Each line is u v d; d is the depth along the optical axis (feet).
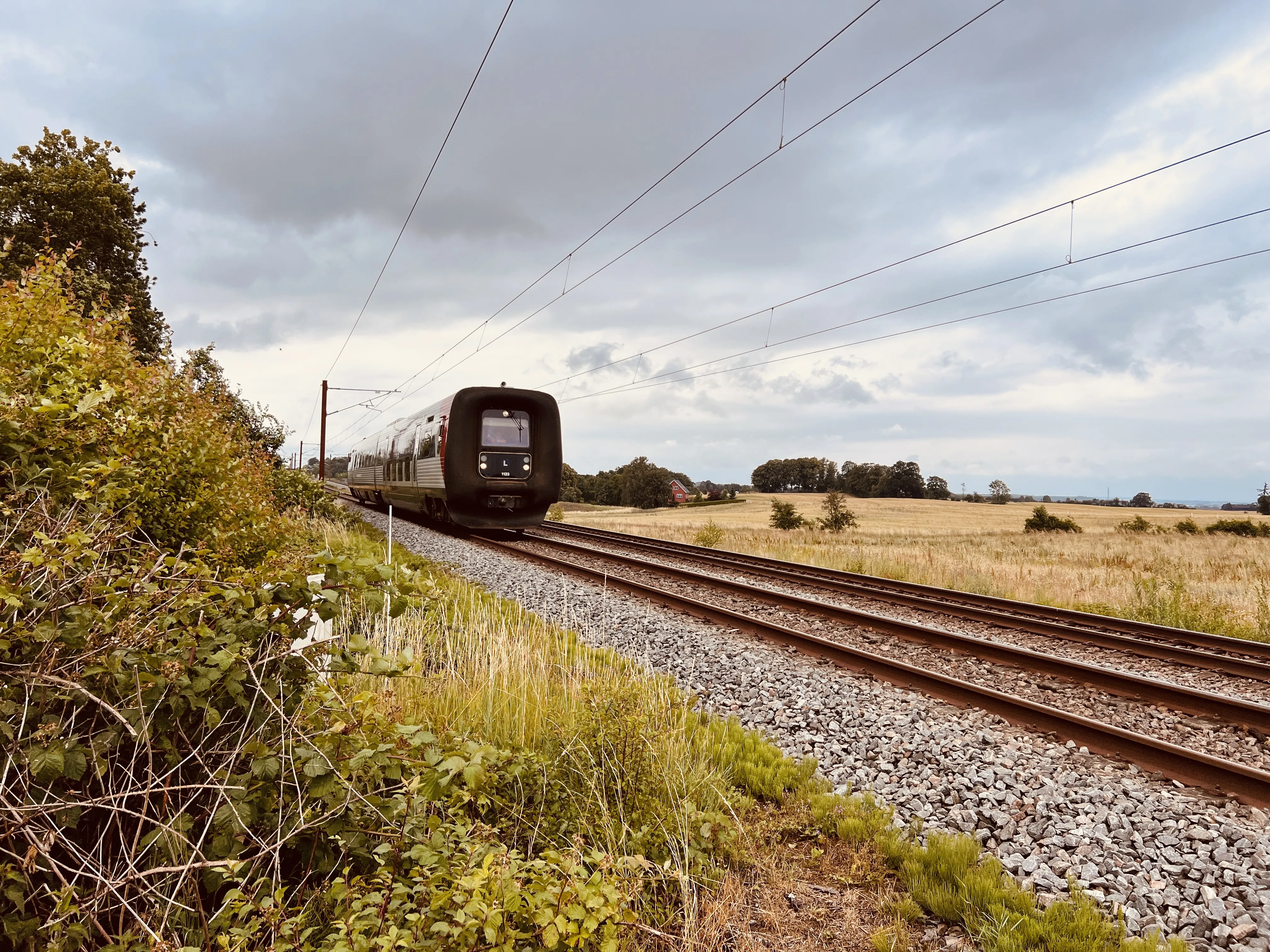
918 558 58.65
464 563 44.70
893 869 11.31
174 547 16.78
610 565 46.32
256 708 8.45
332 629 12.86
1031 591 44.01
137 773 8.09
